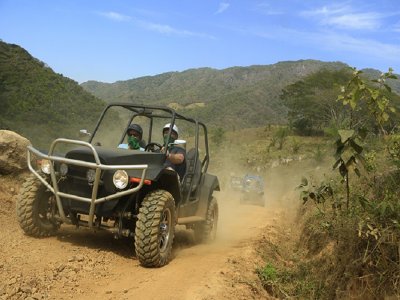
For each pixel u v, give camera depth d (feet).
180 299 14.88
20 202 19.57
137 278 16.81
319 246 21.35
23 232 20.54
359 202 16.43
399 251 14.10
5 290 13.65
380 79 16.55
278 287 18.28
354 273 15.51
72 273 16.21
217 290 16.21
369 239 15.34
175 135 23.52
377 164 18.76
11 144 28.19
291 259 23.09
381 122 16.78
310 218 25.63
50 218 20.42
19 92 133.28
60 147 21.74
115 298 14.51
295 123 275.59
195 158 24.53
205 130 27.73
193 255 21.86
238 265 19.95
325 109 228.63
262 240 26.53
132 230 20.40
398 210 15.05
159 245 18.47
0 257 16.60
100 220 19.48
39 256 17.47
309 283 17.99
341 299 15.60
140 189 19.33
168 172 19.58
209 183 26.76
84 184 18.95
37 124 121.08
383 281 14.34
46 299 13.65
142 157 19.63
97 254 19.08
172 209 19.33
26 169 29.17
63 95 145.69
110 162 18.58
